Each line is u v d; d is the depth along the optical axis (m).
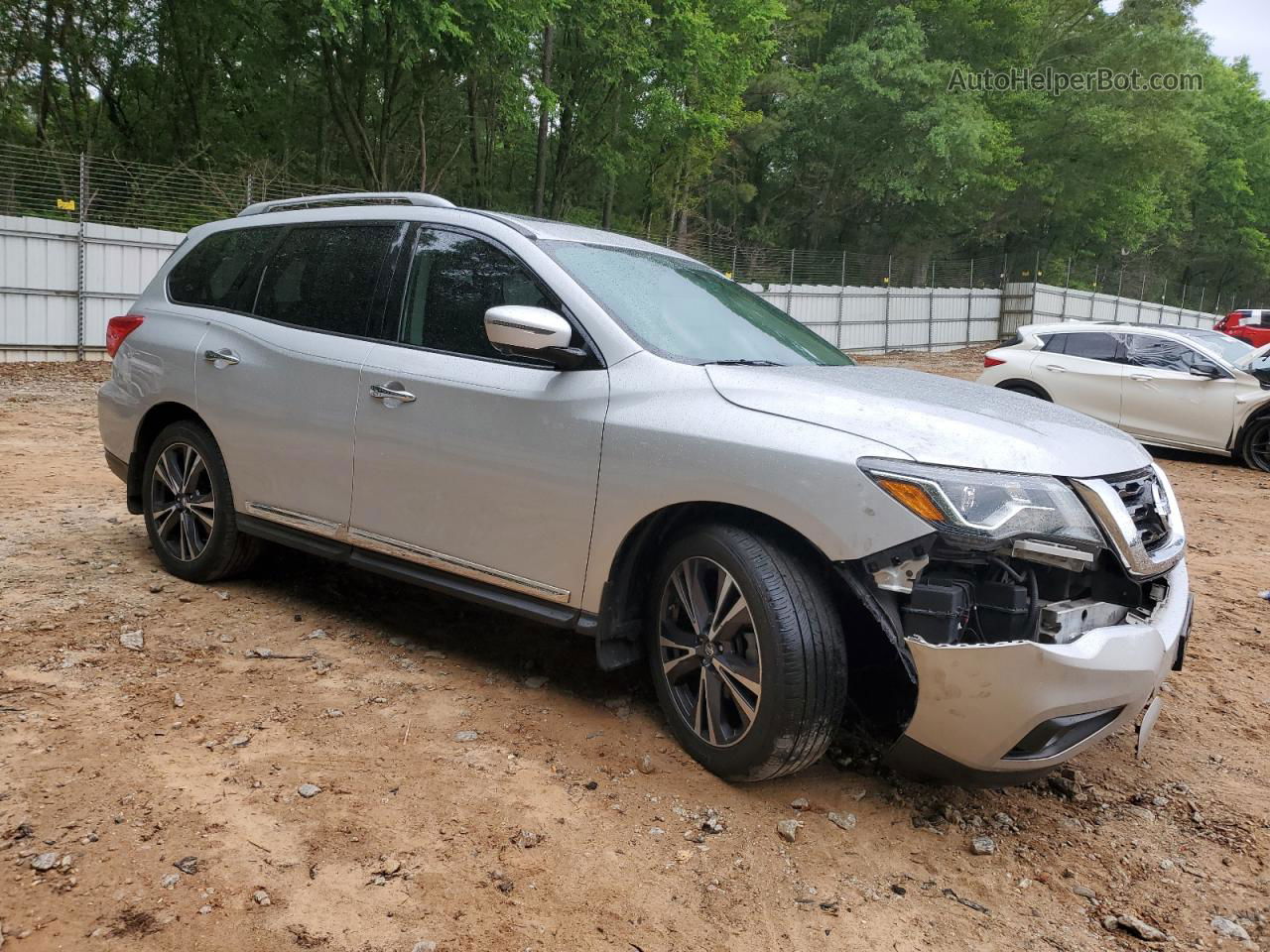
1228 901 2.73
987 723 2.61
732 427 2.96
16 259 15.55
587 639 4.27
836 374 3.42
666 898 2.45
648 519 3.14
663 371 3.21
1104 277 46.59
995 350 13.08
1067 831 3.04
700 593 3.08
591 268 3.62
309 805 2.71
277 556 4.99
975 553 2.67
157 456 4.73
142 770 2.82
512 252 3.65
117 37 26.19
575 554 3.28
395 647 4.02
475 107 28.89
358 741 3.12
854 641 3.08
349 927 2.21
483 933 2.24
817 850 2.75
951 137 36.88
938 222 43.94
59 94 25.59
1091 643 2.67
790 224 43.81
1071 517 2.70
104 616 4.08
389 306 3.93
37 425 9.72
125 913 2.19
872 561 2.69
